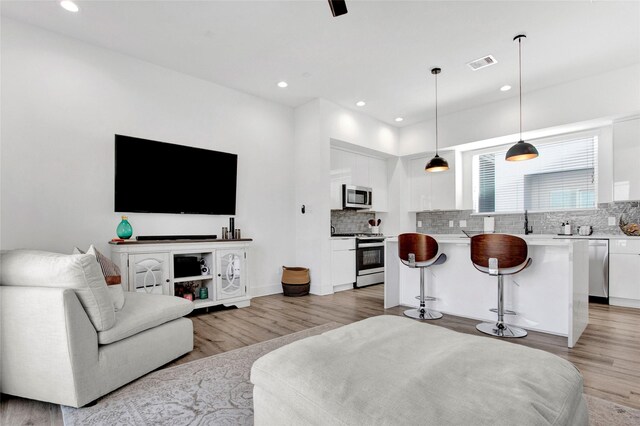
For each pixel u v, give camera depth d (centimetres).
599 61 362
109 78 332
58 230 298
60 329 171
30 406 179
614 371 212
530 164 504
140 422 161
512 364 115
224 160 407
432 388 99
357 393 99
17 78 281
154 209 349
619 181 395
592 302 401
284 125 489
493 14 280
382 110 516
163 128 368
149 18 284
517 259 266
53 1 260
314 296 448
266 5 269
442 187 573
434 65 372
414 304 378
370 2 265
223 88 422
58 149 300
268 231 462
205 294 367
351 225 604
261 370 122
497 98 469
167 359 227
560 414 91
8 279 194
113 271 216
